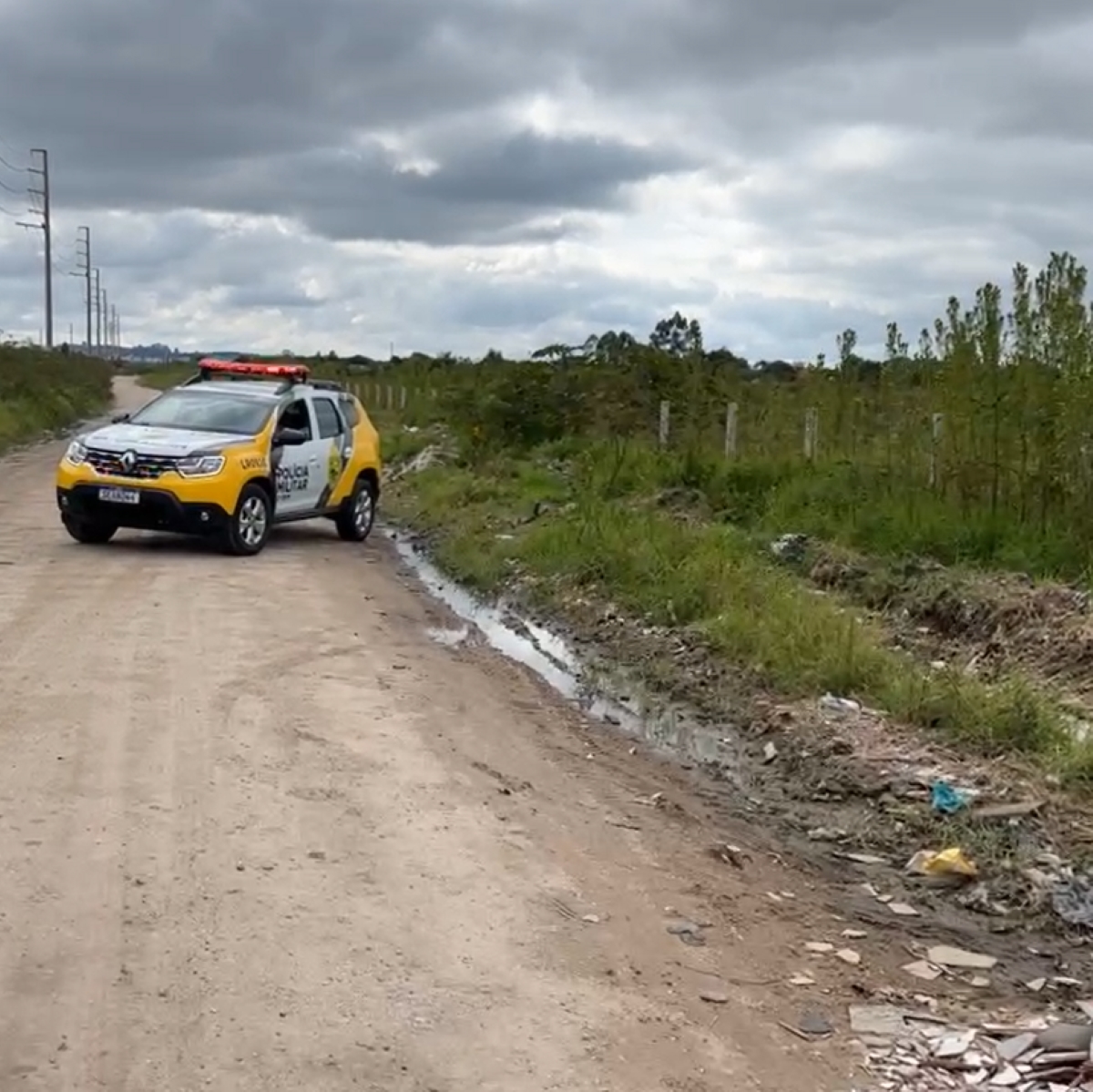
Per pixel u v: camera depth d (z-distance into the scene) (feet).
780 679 32.50
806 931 19.08
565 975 16.57
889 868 22.09
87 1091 13.37
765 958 17.89
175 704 27.17
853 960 18.15
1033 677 32.58
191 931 16.90
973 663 34.24
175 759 23.59
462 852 20.33
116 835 19.85
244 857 19.36
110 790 21.79
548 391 89.76
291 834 20.40
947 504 48.91
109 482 47.67
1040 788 25.05
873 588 42.14
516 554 50.67
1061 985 17.89
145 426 50.85
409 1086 13.78
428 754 25.30
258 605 39.17
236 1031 14.61
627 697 32.86
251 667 31.04
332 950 16.66
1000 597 37.99
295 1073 13.87
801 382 77.25
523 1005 15.67
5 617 34.76
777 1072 14.73
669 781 26.02
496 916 18.11
